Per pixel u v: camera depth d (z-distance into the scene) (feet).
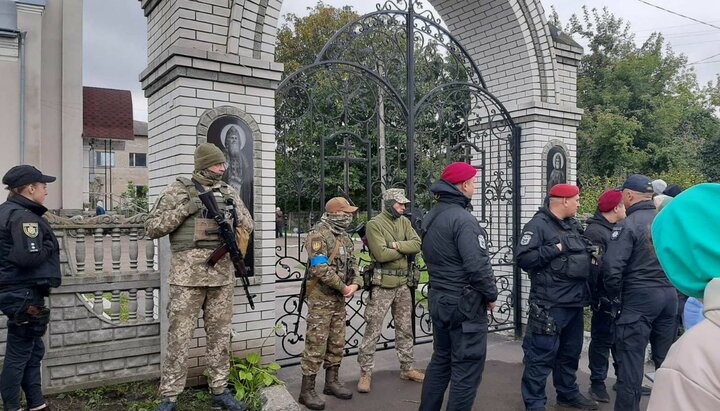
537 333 12.41
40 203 11.37
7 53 39.65
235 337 13.92
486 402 13.79
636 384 11.91
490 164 20.72
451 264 11.03
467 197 11.61
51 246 11.15
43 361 12.47
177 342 11.50
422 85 19.07
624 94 66.49
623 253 11.82
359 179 18.57
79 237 13.01
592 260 12.82
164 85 14.10
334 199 13.82
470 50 21.97
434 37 18.97
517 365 16.66
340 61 16.29
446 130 19.72
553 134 20.44
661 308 11.93
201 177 11.74
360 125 17.21
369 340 14.40
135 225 13.46
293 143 16.22
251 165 14.17
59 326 12.70
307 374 13.24
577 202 12.67
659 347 12.66
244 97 14.14
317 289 13.30
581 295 12.44
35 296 11.02
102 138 65.77
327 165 17.98
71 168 48.78
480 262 10.59
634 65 68.08
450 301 10.91
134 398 12.66
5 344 12.28
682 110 69.31
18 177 11.00
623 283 12.19
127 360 13.39
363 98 17.40
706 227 3.61
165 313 13.42
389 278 14.43
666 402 3.31
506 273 20.61
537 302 12.55
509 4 19.52
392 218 14.82
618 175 57.77
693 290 3.71
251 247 14.16
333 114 16.88
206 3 13.74
